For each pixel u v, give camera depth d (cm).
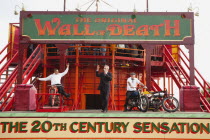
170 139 1220
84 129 1222
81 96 1955
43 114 1230
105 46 1947
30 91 1457
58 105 1448
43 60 1895
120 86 2003
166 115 1232
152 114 1232
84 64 1947
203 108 1773
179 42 1509
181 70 1917
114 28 1513
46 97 1966
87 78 1962
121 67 2020
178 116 1232
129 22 1517
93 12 1518
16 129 1219
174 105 1579
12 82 1697
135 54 1939
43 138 1216
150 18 1520
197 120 1228
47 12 1516
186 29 1516
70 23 1514
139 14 1520
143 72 2008
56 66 1981
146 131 1221
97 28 1512
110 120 1226
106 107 1316
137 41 1508
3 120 1221
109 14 1519
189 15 1520
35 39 1505
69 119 1227
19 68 1498
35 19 1513
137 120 1227
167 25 1516
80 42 1505
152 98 1396
